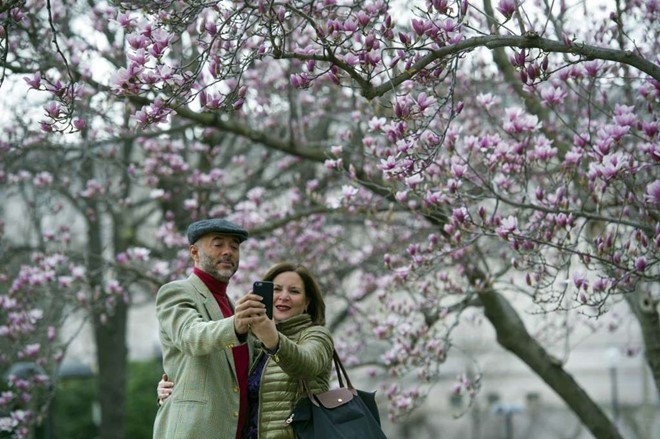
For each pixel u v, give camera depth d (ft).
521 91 24.90
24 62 23.07
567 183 18.65
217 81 15.48
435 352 24.30
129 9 16.74
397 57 16.10
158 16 16.17
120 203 31.78
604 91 22.59
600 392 75.56
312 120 31.35
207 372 14.39
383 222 26.73
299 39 25.13
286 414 14.83
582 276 17.20
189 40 26.22
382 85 15.30
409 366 24.88
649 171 20.47
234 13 15.62
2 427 26.68
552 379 26.21
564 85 23.84
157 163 30.86
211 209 33.09
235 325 13.34
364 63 15.44
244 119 28.94
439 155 22.34
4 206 44.01
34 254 31.01
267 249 30.91
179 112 23.27
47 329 28.89
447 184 19.24
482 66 27.14
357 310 30.48
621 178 17.52
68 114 16.05
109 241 43.34
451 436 70.23
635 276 18.42
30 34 23.20
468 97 28.19
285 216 29.32
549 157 19.01
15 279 29.25
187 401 14.25
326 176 31.68
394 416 24.66
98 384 49.55
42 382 27.91
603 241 17.34
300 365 13.96
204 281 15.05
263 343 13.51
